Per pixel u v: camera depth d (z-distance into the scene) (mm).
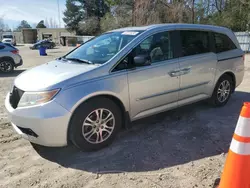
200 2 24812
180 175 2758
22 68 12531
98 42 4059
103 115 3316
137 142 3545
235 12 22031
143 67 3561
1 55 10680
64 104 2951
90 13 52719
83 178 2750
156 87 3730
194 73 4215
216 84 4738
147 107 3730
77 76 3084
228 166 2283
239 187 2215
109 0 36938
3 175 2834
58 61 3949
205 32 4500
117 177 2750
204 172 2801
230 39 4980
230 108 4980
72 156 3215
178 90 4043
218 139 3615
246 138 2188
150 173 2809
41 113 2896
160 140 3598
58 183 2674
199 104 5156
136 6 22750
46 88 2941
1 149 3418
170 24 4109
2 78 9328
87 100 3129
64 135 3025
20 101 3057
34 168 2967
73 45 42344
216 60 4574
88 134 3209
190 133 3816
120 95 3357
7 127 4141
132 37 3682
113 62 3342
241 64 5156
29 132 3068
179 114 4598
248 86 7039
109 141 3416
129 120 3598
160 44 3846
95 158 3154
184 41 4152
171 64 3875
